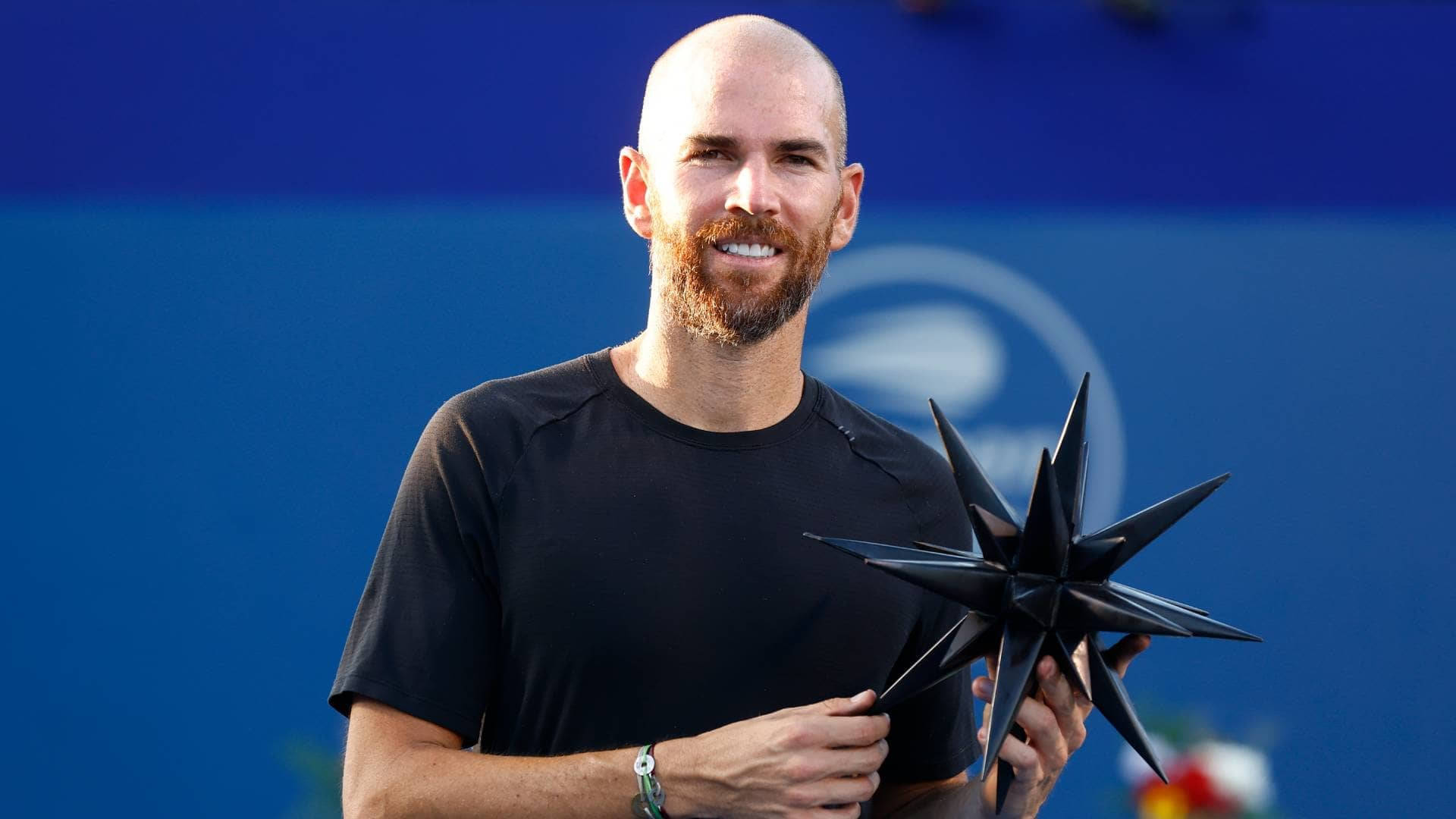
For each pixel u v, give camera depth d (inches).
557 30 699.4
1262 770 513.7
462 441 291.3
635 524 285.1
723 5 708.7
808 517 293.0
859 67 713.0
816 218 284.7
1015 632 250.4
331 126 678.5
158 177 665.0
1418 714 594.9
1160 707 542.0
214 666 586.6
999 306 618.5
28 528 589.9
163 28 691.4
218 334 605.3
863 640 292.5
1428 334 616.4
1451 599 601.0
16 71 673.6
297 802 577.3
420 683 279.0
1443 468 608.4
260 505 595.8
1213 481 253.4
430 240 617.9
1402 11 729.0
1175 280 621.6
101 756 580.4
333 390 604.4
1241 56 723.4
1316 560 604.1
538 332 613.0
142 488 593.9
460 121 682.2
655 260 292.5
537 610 281.4
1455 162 705.0
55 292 605.0
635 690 281.4
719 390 292.5
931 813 304.0
